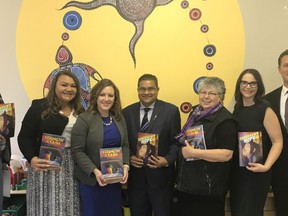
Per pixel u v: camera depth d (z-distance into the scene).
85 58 2.81
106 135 2.16
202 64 2.79
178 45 2.78
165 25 2.78
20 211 2.60
